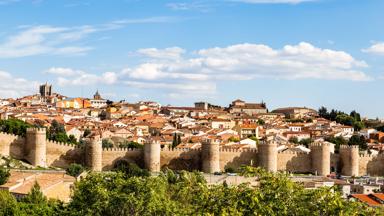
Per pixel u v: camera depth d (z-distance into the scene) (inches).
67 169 6983.3
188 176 6220.5
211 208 2851.9
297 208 2743.6
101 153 7819.9
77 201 3799.2
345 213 2682.1
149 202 3472.0
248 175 3024.1
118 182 3754.9
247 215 2726.4
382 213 2856.8
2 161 7012.8
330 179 7229.3
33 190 4638.3
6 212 4065.0
